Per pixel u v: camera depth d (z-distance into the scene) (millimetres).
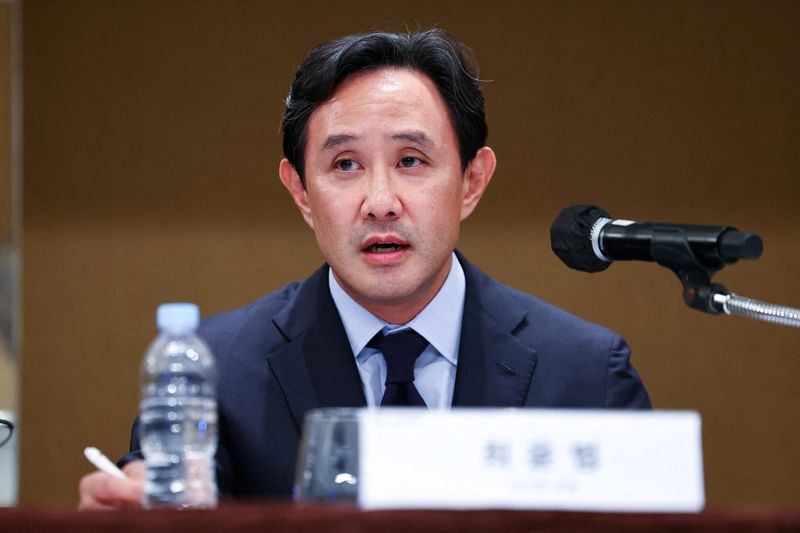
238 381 7219
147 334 15781
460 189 7188
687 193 15953
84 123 15883
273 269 15875
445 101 7051
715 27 16078
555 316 7508
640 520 3668
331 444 4246
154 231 15883
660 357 15852
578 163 15938
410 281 6844
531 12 16047
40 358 15727
